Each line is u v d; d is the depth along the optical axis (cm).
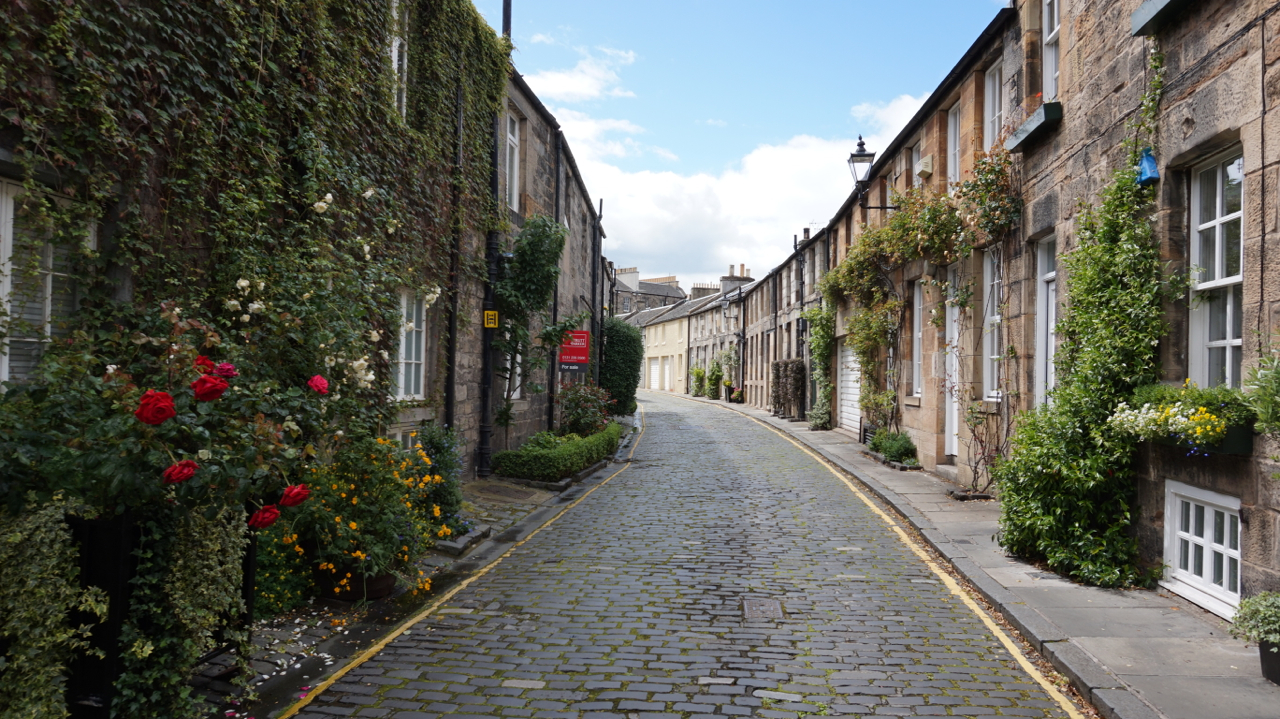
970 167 1065
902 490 1027
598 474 1258
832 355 2059
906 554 701
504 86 1132
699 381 4216
